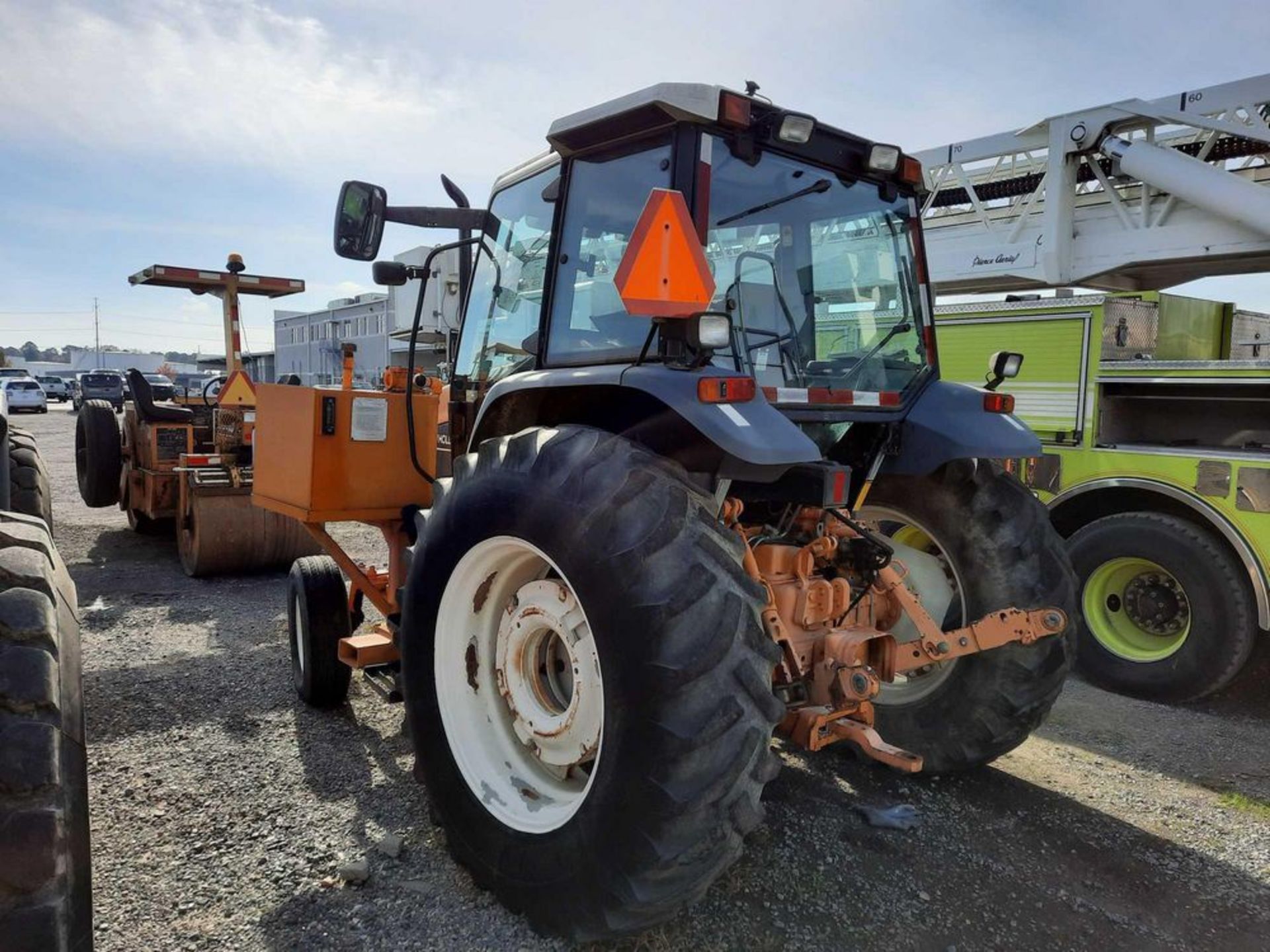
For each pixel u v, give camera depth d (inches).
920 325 133.1
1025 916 102.5
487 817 99.5
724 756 81.8
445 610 106.7
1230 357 241.3
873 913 101.4
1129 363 190.5
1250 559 171.3
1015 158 258.1
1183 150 229.0
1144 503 199.0
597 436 94.6
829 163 116.0
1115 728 166.2
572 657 95.5
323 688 152.4
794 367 114.3
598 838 85.5
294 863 106.4
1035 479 206.5
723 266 105.3
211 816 117.0
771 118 103.0
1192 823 126.2
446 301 157.8
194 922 94.7
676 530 85.8
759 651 85.6
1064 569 130.7
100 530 337.7
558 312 113.3
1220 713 176.4
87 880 70.9
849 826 121.5
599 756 86.7
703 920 98.3
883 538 135.6
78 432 362.0
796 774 137.7
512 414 117.8
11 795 65.3
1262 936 99.9
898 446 130.3
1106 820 126.3
